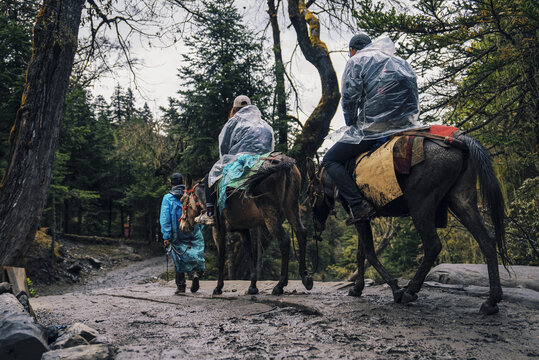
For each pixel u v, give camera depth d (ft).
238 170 17.83
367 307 14.21
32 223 30.66
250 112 19.31
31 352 9.27
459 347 9.95
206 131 72.43
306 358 9.41
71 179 130.31
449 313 13.37
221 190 18.40
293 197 17.97
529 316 12.69
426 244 13.66
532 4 27.32
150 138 93.15
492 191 12.62
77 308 18.75
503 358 9.21
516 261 34.45
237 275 66.54
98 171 134.82
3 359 9.12
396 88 14.32
